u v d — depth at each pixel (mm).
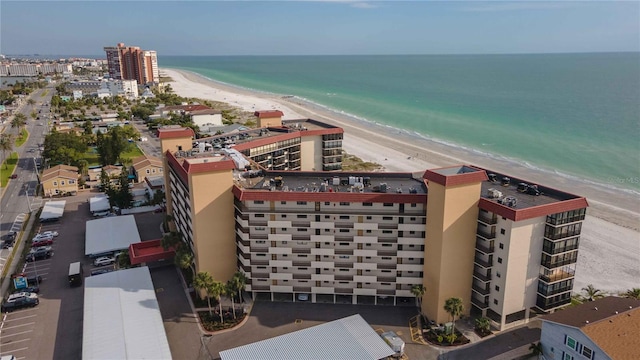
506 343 82062
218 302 94875
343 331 79812
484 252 83625
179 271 107875
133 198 153750
